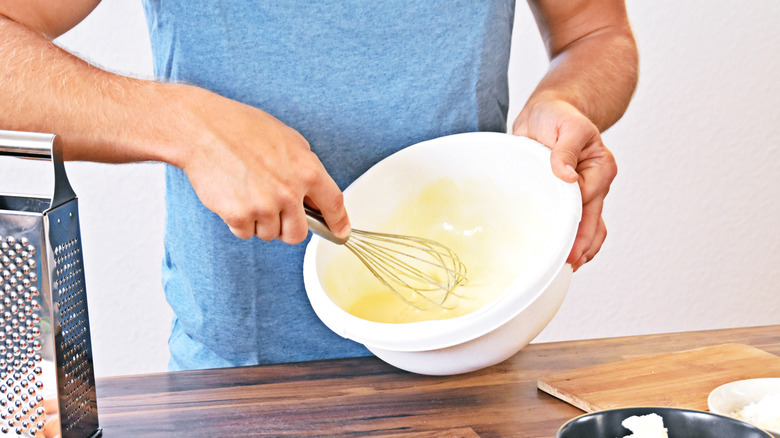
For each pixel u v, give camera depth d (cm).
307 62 92
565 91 96
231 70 92
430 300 82
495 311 66
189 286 101
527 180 86
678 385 75
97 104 73
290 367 85
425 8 93
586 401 72
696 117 205
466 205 93
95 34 169
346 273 88
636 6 195
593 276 212
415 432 69
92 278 180
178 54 91
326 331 103
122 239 179
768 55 204
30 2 82
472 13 95
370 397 77
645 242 212
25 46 76
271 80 93
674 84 202
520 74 191
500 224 90
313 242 84
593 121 98
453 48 95
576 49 106
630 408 59
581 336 216
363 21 92
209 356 105
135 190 176
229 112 75
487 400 76
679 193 210
